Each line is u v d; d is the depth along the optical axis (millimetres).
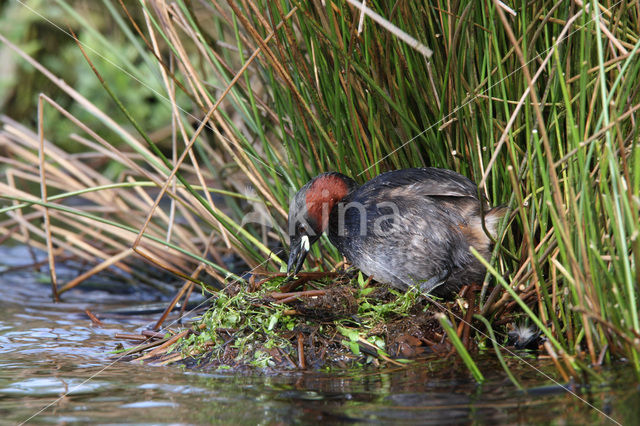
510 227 7379
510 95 7492
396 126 8016
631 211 5961
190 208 9047
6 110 17172
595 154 6879
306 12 7250
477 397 5633
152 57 13734
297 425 5191
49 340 8172
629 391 5578
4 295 10688
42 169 10336
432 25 7613
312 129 8648
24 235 12344
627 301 5988
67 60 16938
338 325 7398
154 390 6180
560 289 7156
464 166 7906
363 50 7746
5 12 17203
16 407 5762
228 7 9492
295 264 7965
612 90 5996
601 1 7488
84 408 5703
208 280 10992
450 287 7750
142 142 16094
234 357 7129
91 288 11242
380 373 6500
